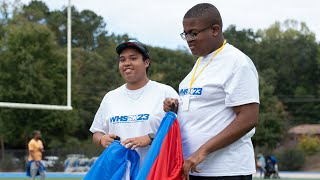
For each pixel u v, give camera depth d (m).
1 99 40.19
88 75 63.75
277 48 86.44
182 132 4.46
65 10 65.00
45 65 41.53
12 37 38.28
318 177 37.34
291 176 39.22
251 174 4.35
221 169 4.24
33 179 18.36
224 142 4.12
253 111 4.17
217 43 4.40
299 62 84.31
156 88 4.99
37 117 46.88
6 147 51.25
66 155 40.06
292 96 79.88
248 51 87.62
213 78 4.33
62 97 43.00
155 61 70.62
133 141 4.68
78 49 66.38
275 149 57.25
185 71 67.00
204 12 4.32
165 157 4.32
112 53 69.12
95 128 5.18
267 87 64.31
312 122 76.25
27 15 46.97
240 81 4.20
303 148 54.66
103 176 4.66
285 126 62.19
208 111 4.33
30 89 40.22
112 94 5.11
